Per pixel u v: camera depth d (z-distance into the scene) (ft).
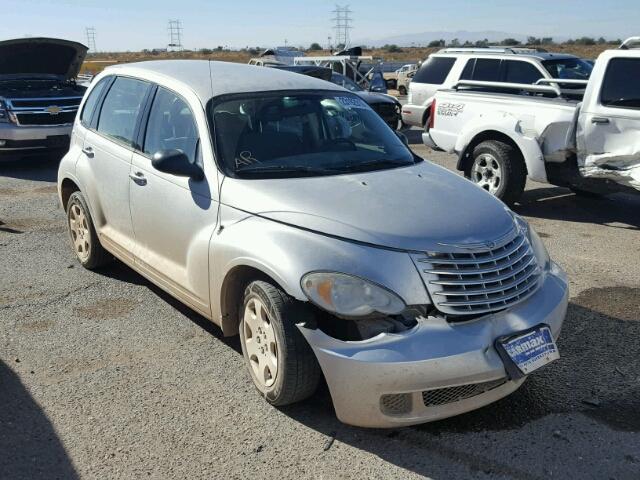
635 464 10.59
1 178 34.14
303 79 16.65
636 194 24.25
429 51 288.30
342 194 12.40
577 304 17.17
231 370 13.58
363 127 15.94
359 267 10.74
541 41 215.72
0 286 18.29
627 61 23.41
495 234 11.71
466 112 28.84
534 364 10.94
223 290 12.74
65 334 15.29
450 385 10.37
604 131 23.98
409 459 10.69
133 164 15.85
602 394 12.70
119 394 12.64
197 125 14.23
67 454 10.78
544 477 10.25
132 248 16.33
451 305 10.73
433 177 13.94
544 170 25.80
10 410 12.05
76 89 39.63
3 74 37.42
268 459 10.69
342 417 10.82
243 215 12.46
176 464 10.55
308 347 11.22
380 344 10.34
